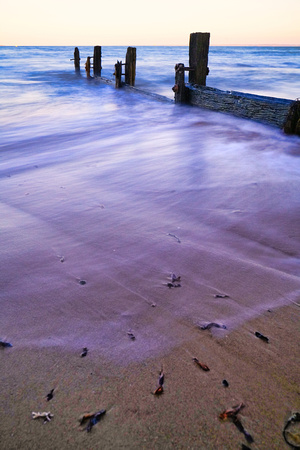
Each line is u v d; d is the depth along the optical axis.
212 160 4.15
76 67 21.70
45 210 2.75
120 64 12.88
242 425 1.06
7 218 2.59
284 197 3.00
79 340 1.41
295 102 5.23
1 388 1.19
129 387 1.19
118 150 4.78
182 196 3.04
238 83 16.41
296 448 0.99
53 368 1.27
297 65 31.64
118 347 1.37
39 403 1.14
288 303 1.65
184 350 1.36
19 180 3.57
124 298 1.67
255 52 76.56
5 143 5.53
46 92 12.79
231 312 1.58
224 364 1.29
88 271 1.90
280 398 1.15
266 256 2.08
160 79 17.73
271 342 1.40
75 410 1.11
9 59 39.75
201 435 1.03
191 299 1.67
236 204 2.86
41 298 1.67
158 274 1.87
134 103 9.85
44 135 6.06
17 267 1.92
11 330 1.46
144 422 1.07
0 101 10.63
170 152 4.57
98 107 9.40
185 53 64.88
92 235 2.32
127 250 2.12
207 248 2.15
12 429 1.05
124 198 3.01
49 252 2.09
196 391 1.18
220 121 6.82
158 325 1.49
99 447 1.00
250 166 3.89
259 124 6.11
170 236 2.31
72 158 4.44
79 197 3.04
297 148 4.66
